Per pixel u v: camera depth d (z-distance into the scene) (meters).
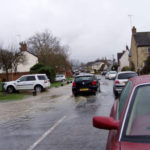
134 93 3.16
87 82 15.77
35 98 16.89
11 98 17.38
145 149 2.39
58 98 15.75
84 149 5.20
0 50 32.28
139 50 48.12
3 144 5.91
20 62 39.47
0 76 45.41
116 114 3.93
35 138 6.26
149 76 3.85
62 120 8.34
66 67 66.62
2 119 9.38
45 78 22.83
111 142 2.84
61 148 5.34
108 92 17.81
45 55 55.97
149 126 2.77
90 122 7.75
